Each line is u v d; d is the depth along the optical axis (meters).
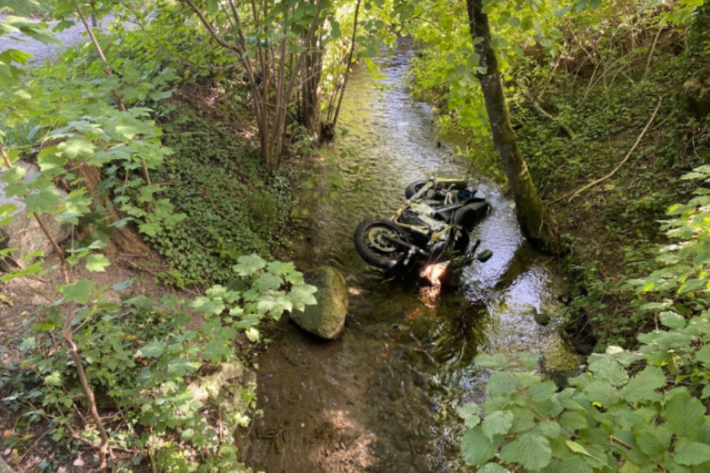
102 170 4.75
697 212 3.14
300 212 6.95
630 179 6.51
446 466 3.80
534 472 1.44
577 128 8.05
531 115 8.79
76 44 7.09
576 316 5.16
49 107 2.55
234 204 6.21
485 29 5.46
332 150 8.84
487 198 7.68
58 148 2.07
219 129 7.42
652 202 5.73
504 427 1.39
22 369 3.38
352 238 6.59
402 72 12.83
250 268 2.65
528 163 7.88
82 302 2.14
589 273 5.29
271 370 4.55
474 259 5.81
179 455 3.25
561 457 1.44
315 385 4.43
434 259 5.63
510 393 1.55
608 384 1.60
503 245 6.58
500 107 5.95
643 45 8.50
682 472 1.30
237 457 3.73
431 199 6.70
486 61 5.64
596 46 8.65
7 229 3.84
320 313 4.94
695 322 2.07
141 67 6.06
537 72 8.73
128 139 2.28
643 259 5.12
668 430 1.45
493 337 5.09
